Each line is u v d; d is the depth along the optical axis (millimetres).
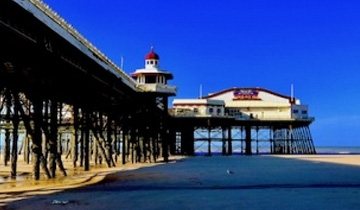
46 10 22625
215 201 16766
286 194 18953
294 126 89688
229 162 52062
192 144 83188
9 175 30641
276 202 16484
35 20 20484
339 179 26906
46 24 21516
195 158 66250
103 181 25688
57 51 24203
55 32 22719
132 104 49094
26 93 27500
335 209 14891
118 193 19297
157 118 55375
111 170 36375
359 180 26141
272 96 87250
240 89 87688
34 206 15578
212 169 37500
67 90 31312
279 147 91438
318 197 17906
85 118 39375
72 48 25766
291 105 84688
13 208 15164
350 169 37250
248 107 85625
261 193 19312
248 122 83750
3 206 15656
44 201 16812
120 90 41438
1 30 18953
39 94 25984
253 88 87812
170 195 18547
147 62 62281
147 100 50906
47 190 20828
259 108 85625
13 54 22609
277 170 36125
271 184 23672
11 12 18562
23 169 38188
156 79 61344
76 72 28594
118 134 65000
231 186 22562
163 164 47406
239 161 54875
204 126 84750
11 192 20047
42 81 26219
